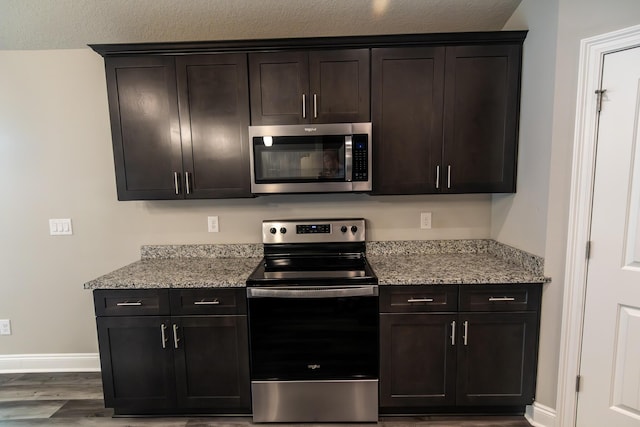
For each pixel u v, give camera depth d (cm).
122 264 248
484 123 203
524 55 195
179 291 188
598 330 168
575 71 165
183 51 200
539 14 182
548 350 184
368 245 242
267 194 211
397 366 190
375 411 193
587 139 163
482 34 193
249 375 192
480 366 190
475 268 201
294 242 233
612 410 167
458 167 206
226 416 203
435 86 200
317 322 187
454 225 243
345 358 190
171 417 203
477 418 197
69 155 238
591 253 167
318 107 203
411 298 186
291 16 209
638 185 153
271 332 188
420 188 208
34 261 246
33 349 251
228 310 189
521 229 204
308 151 200
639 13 146
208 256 244
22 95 232
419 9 206
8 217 242
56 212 243
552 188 177
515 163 205
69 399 222
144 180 211
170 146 208
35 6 198
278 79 201
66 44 224
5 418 205
